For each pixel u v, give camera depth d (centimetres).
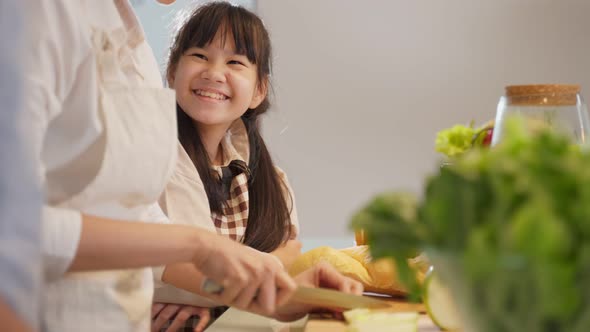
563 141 47
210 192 179
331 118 410
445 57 406
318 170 412
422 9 405
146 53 112
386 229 50
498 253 44
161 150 98
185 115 182
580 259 42
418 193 55
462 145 101
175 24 190
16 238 50
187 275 131
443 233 47
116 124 94
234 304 90
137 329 100
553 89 94
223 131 186
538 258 42
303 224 414
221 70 178
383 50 407
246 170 186
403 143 409
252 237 184
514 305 45
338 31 407
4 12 53
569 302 43
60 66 83
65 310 93
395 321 90
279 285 88
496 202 45
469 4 404
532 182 43
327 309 113
